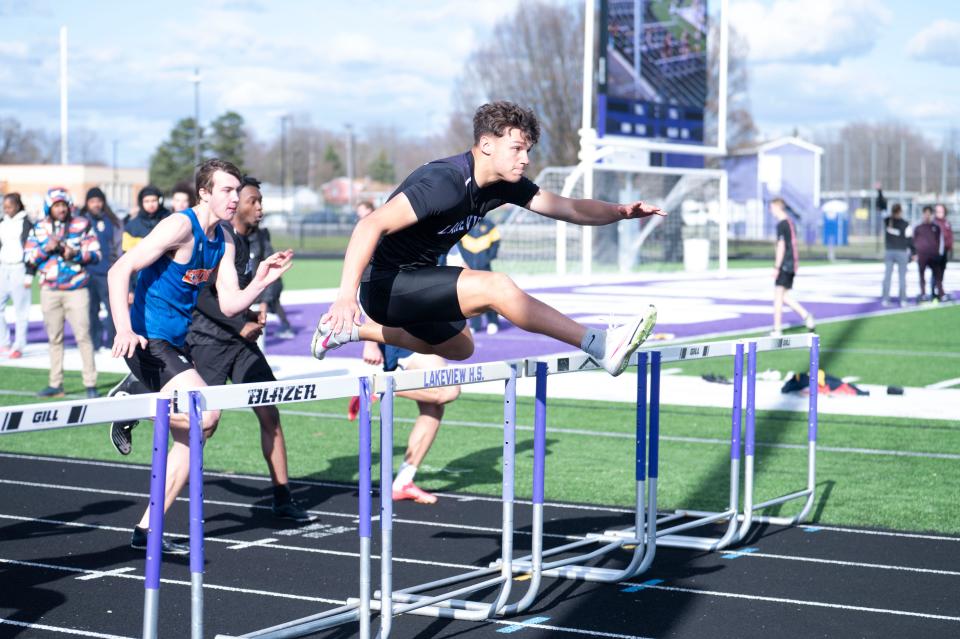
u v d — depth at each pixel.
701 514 6.75
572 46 55.84
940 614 4.99
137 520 6.82
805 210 57.56
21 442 9.39
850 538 6.34
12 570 5.70
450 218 4.37
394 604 4.76
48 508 7.12
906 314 20.73
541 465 5.00
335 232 67.81
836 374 13.08
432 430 7.27
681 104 30.20
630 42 28.20
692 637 4.67
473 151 4.39
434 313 4.46
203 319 6.46
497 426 10.00
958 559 5.91
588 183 27.55
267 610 5.05
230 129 92.94
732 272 34.56
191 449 3.56
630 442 9.23
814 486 6.80
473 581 5.55
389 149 138.12
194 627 3.59
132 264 5.12
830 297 24.80
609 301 22.33
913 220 55.09
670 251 35.47
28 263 11.13
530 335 17.56
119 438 5.59
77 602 5.17
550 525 6.71
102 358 14.47
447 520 6.80
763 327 17.98
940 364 13.96
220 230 5.65
